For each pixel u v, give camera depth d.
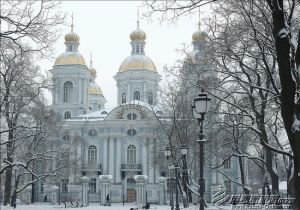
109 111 83.81
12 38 24.67
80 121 81.38
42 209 47.81
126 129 80.75
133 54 90.69
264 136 25.61
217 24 27.33
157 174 77.12
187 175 43.91
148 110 77.19
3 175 68.06
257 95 31.34
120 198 77.62
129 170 79.00
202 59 27.44
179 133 44.22
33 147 44.62
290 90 13.48
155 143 61.66
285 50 13.44
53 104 86.62
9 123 38.09
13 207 45.94
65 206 54.62
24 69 36.22
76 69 86.69
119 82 89.62
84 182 68.44
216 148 40.69
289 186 31.72
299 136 13.41
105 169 79.75
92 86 109.31
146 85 87.75
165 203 66.62
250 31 23.56
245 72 25.88
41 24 24.61
